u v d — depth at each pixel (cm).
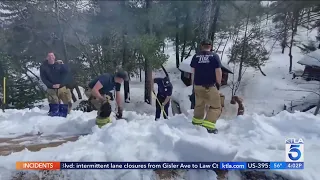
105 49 1340
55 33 1568
